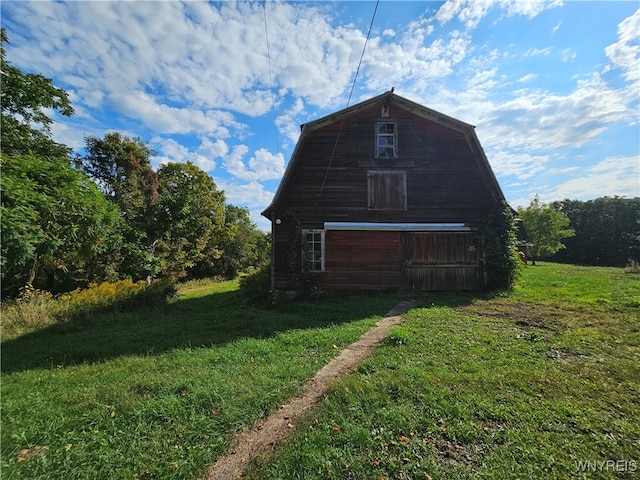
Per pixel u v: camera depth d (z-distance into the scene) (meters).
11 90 13.65
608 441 2.73
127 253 19.64
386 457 2.60
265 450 2.80
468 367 4.35
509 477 2.35
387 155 12.41
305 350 5.55
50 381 4.63
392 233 12.09
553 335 5.82
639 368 4.20
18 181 6.17
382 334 6.39
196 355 5.48
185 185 27.84
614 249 42.75
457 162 12.31
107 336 7.52
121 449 2.84
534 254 34.84
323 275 11.88
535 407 3.29
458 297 10.55
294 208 11.98
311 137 12.16
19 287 13.32
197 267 35.50
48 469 2.60
